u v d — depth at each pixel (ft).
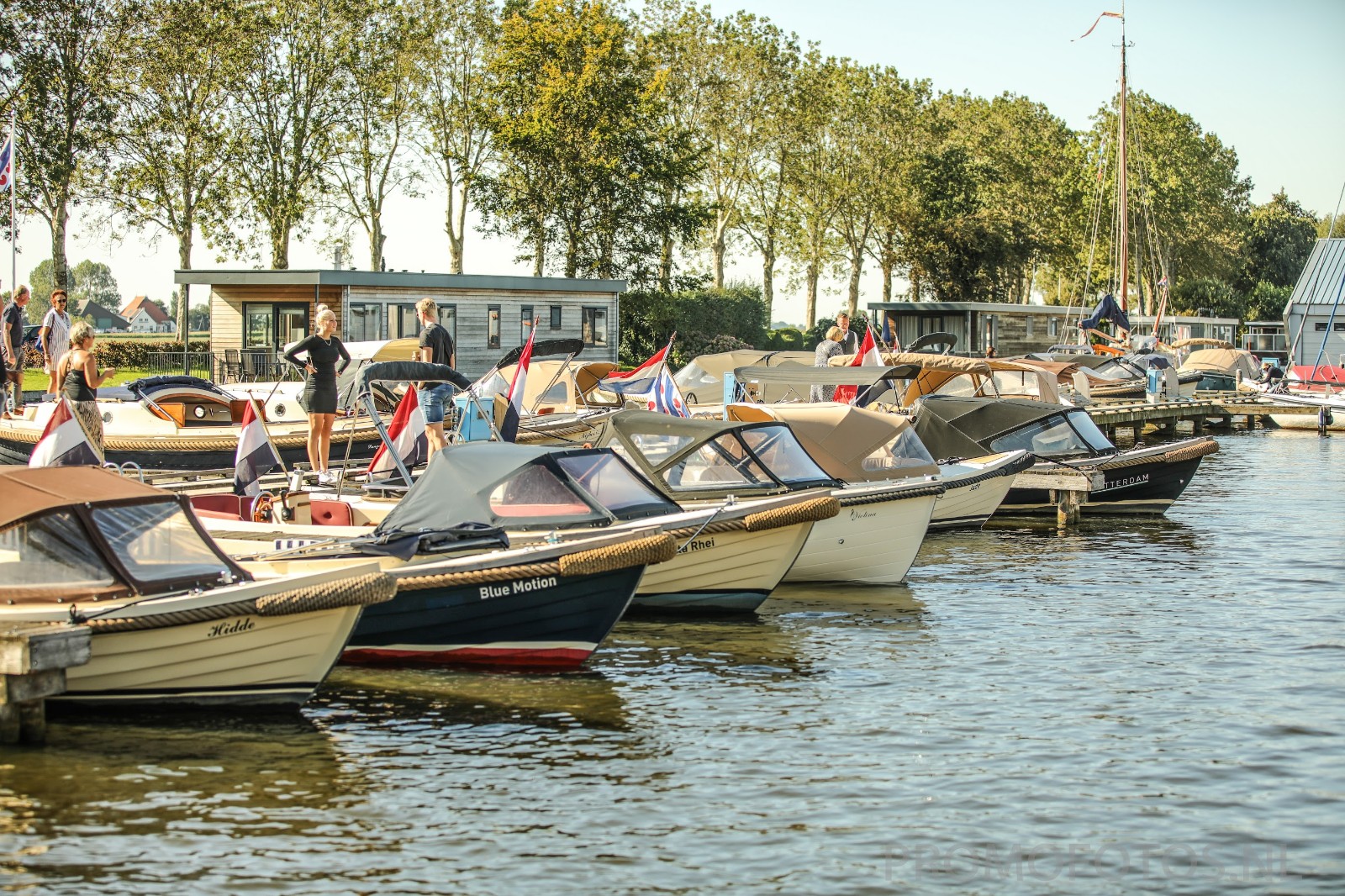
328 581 34.01
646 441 52.95
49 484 34.63
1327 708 37.32
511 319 141.79
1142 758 32.89
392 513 42.86
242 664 34.35
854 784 30.83
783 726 35.14
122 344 143.95
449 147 187.11
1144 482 76.13
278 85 163.22
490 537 41.01
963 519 70.23
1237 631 46.73
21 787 29.63
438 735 34.01
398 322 130.62
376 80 167.22
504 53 183.01
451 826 28.02
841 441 58.49
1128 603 51.75
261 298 129.70
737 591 48.42
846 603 51.60
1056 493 75.05
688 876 25.79
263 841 27.04
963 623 47.96
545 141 178.19
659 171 187.52
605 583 40.01
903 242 258.57
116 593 33.35
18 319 72.18
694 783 30.76
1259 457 118.42
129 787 29.78
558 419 79.10
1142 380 143.13
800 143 228.63
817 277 244.83
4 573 33.37
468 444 44.55
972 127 298.35
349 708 36.37
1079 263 301.84
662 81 189.47
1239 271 349.61
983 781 31.17
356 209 177.37
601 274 187.73
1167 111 303.48
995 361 100.94
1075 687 39.29
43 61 144.46
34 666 30.50
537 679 39.65
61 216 150.51
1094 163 294.46
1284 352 230.48
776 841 27.53
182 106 157.38
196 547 35.45
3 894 24.32
